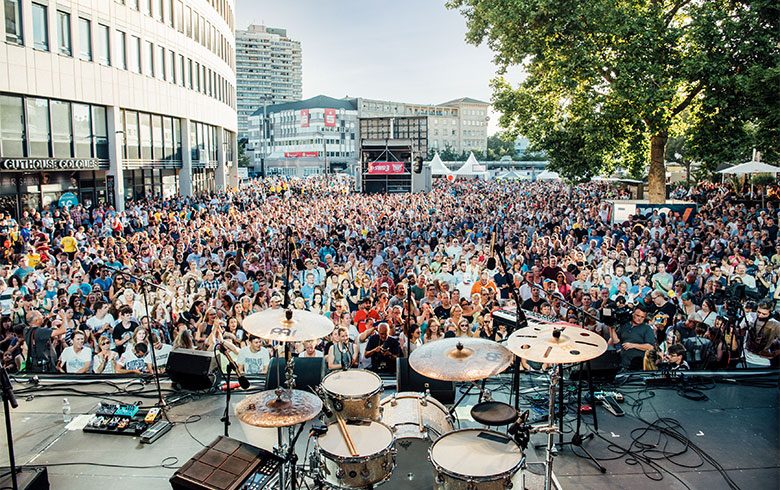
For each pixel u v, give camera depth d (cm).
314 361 843
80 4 2722
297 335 608
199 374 876
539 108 2677
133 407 822
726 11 2188
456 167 10056
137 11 3306
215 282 1459
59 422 820
